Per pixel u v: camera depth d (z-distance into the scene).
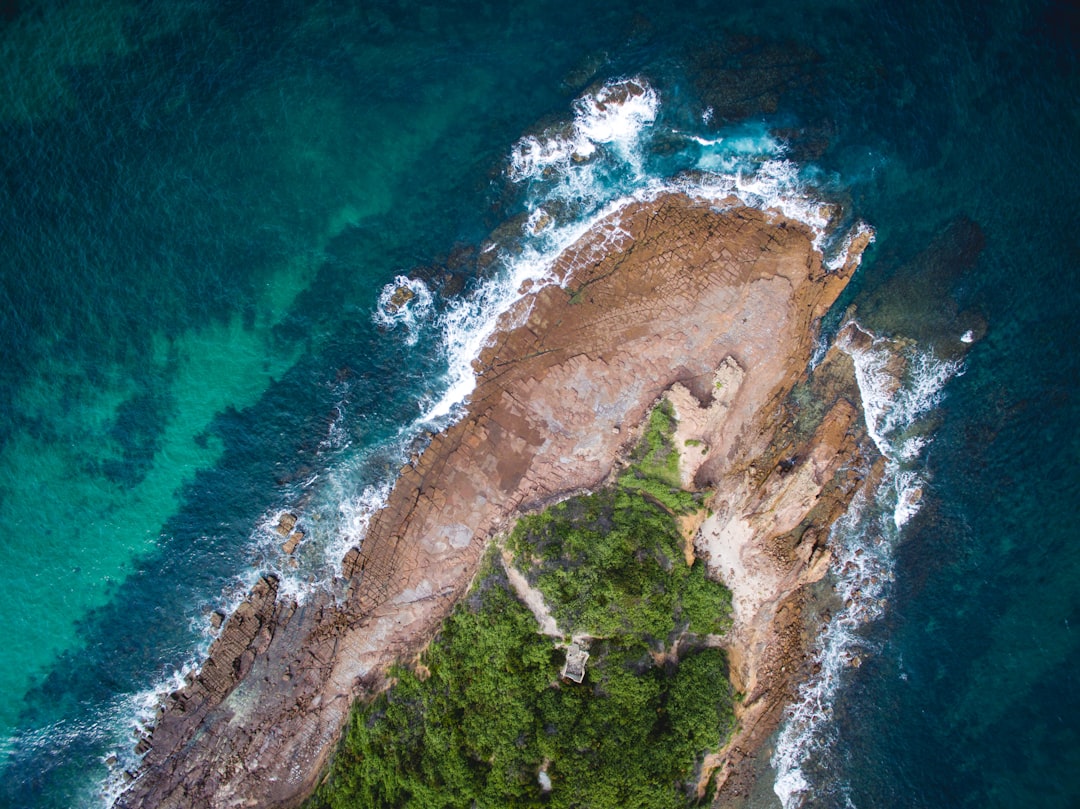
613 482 26.70
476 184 27.77
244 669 27.61
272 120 27.50
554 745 24.11
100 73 26.61
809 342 27.23
